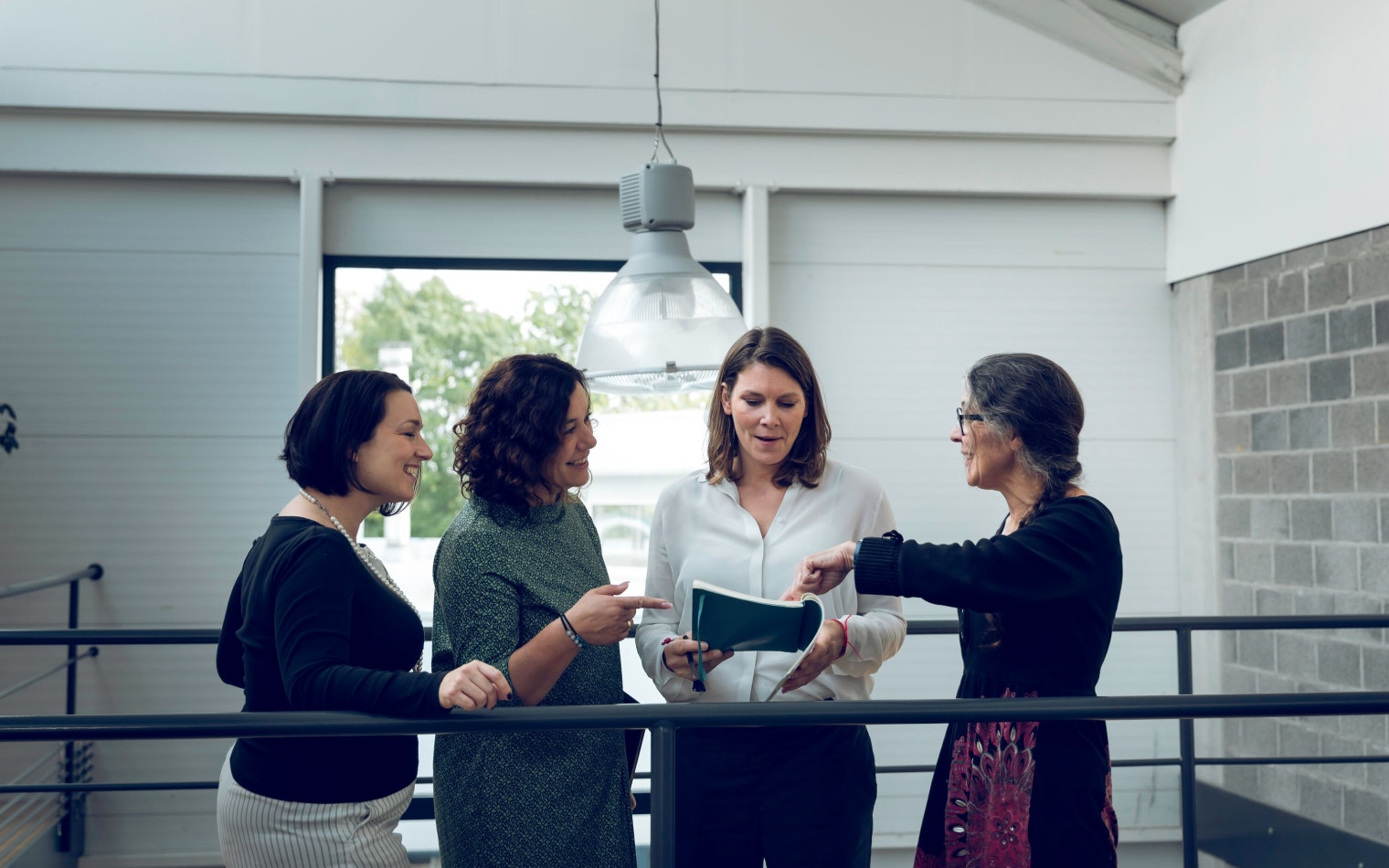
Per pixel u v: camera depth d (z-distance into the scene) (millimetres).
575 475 1474
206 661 3717
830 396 4016
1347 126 3262
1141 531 4105
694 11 3840
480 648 1337
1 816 3434
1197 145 3943
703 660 1432
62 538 3674
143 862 3672
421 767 3615
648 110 3805
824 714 1234
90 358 3697
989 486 1498
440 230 3861
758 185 3906
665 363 2059
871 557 1382
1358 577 3279
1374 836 3225
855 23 3906
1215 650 3934
